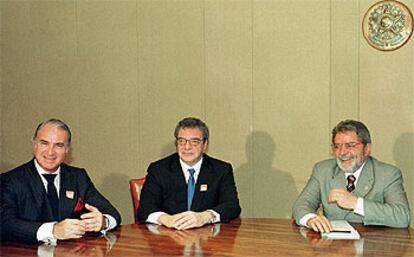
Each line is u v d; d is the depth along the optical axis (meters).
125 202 4.57
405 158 3.96
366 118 4.03
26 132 4.80
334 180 3.09
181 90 4.38
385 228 2.76
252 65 4.23
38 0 4.69
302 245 2.43
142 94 4.48
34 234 2.49
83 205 2.90
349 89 4.05
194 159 3.18
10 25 4.79
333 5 4.05
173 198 3.21
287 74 4.16
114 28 4.52
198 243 2.49
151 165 3.30
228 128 4.29
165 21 4.39
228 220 3.03
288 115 4.18
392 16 3.95
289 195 4.20
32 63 4.75
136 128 4.50
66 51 4.65
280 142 4.20
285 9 4.14
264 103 4.21
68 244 2.48
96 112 4.60
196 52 4.34
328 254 2.27
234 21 4.25
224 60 4.28
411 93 3.93
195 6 4.32
